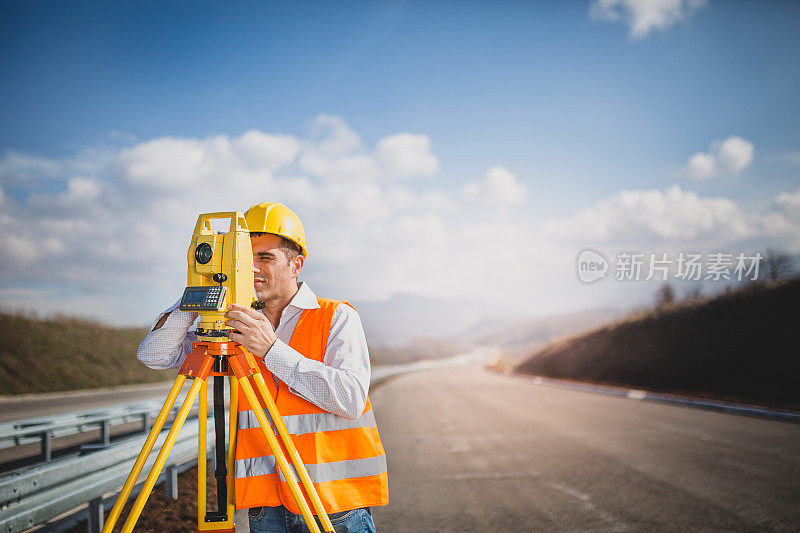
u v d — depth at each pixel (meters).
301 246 1.82
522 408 12.91
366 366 1.67
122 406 5.26
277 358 1.48
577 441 7.98
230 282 1.53
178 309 1.69
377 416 11.71
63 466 2.52
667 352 20.97
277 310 1.80
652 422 10.04
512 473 6.00
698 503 4.72
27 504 2.28
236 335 1.50
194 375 1.50
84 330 25.73
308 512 1.43
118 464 3.14
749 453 6.93
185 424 3.88
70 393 17.56
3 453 6.09
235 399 1.69
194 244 1.57
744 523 4.20
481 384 25.06
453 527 4.20
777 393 13.56
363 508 1.62
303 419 1.59
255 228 1.73
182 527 3.56
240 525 3.21
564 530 4.09
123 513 3.86
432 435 8.82
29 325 23.03
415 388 22.08
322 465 1.54
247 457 1.65
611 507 4.64
